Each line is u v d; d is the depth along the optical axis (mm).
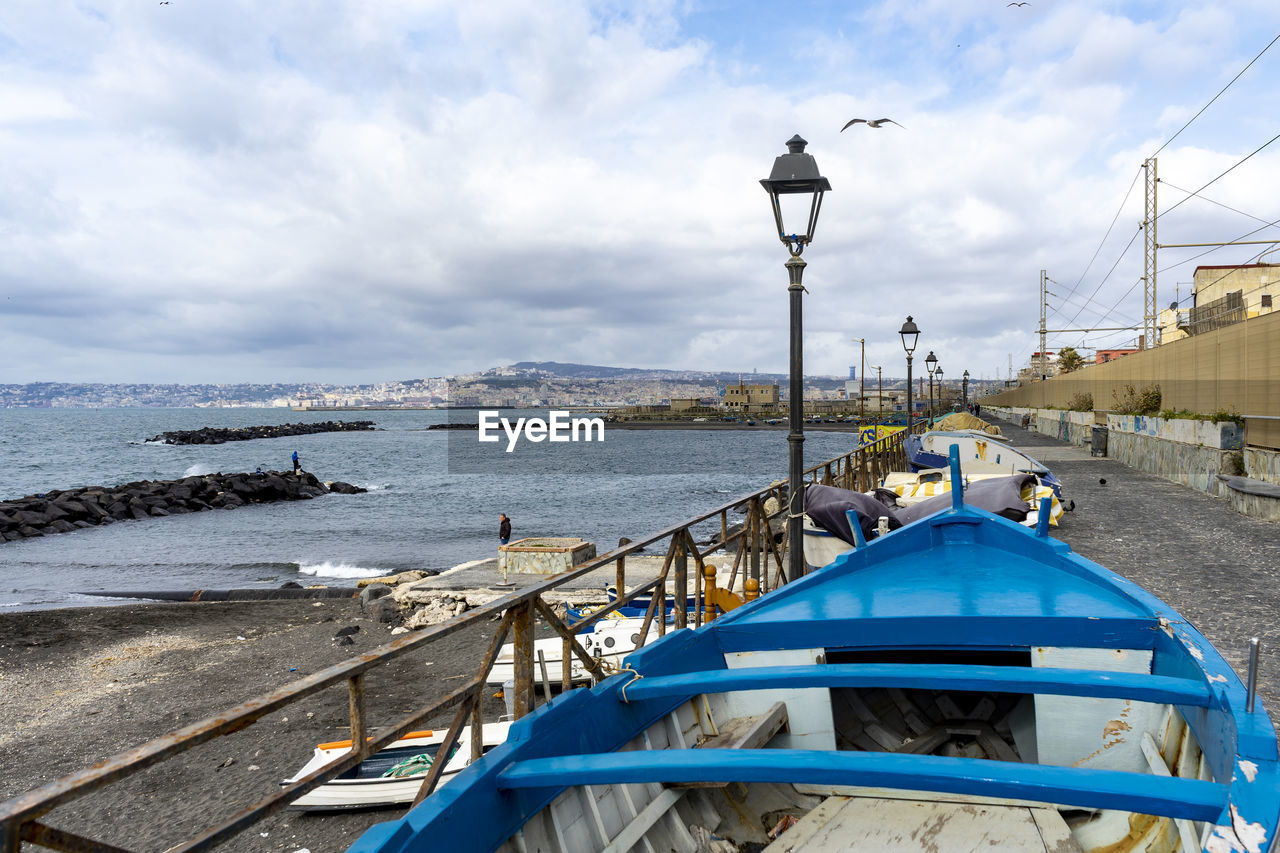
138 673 12547
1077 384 42594
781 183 6590
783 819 3867
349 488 57031
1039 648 3955
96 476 72188
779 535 11367
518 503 47906
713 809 3955
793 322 6848
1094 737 3764
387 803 7023
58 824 7211
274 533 36750
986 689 3049
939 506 8930
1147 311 46656
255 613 16672
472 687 2990
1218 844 1942
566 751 3166
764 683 3299
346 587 21594
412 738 7852
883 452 19219
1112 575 4812
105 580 25406
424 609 14891
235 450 115688
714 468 73938
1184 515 14266
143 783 7988
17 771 8914
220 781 7961
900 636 4121
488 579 16469
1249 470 17047
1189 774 3137
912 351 23047
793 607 4648
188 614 16609
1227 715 2543
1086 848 3441
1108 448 29672
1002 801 3688
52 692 11719
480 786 2697
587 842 3199
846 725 4609
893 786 2490
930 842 3412
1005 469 15805
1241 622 7219
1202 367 20984
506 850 2861
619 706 3551
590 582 14852
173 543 34188
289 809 7121
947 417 27578
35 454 100938
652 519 39688
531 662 3330
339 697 10422
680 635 4082
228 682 11898
